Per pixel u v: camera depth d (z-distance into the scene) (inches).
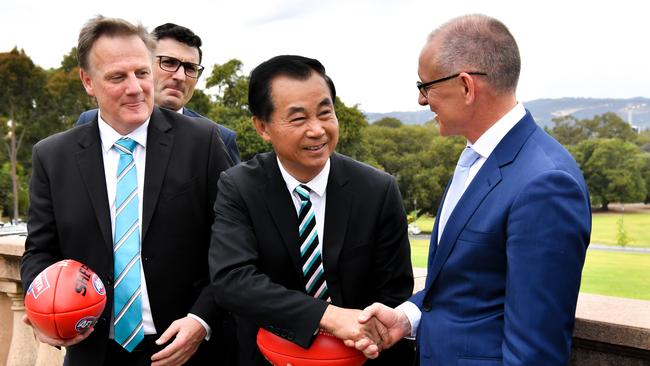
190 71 157.5
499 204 71.3
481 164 77.3
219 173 107.0
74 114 2416.3
